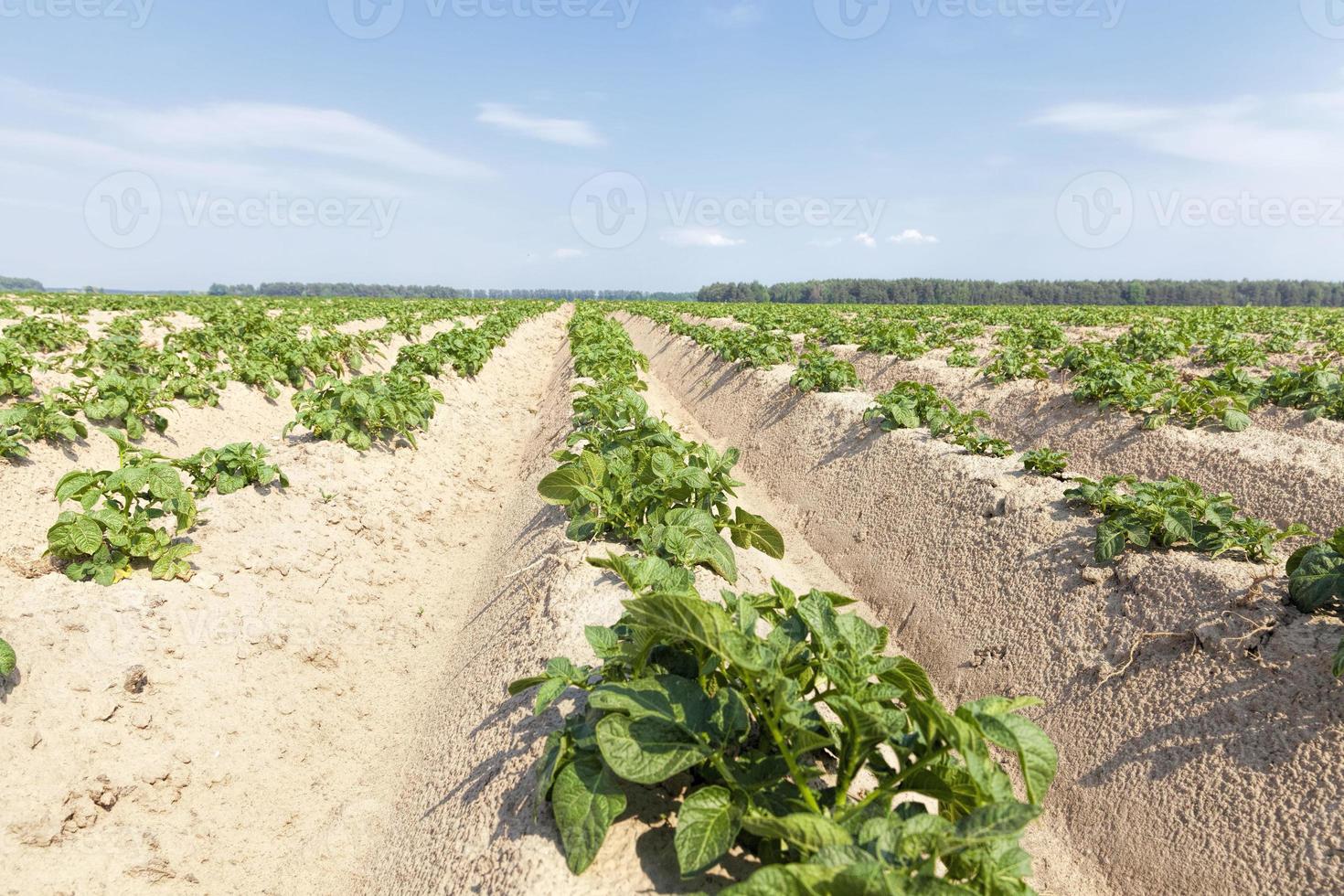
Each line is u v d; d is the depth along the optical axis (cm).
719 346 1991
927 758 289
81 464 955
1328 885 362
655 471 692
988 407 1306
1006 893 247
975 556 723
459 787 444
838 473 1055
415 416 1135
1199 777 442
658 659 377
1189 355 1570
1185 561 563
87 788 443
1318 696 429
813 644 349
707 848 278
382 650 684
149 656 538
